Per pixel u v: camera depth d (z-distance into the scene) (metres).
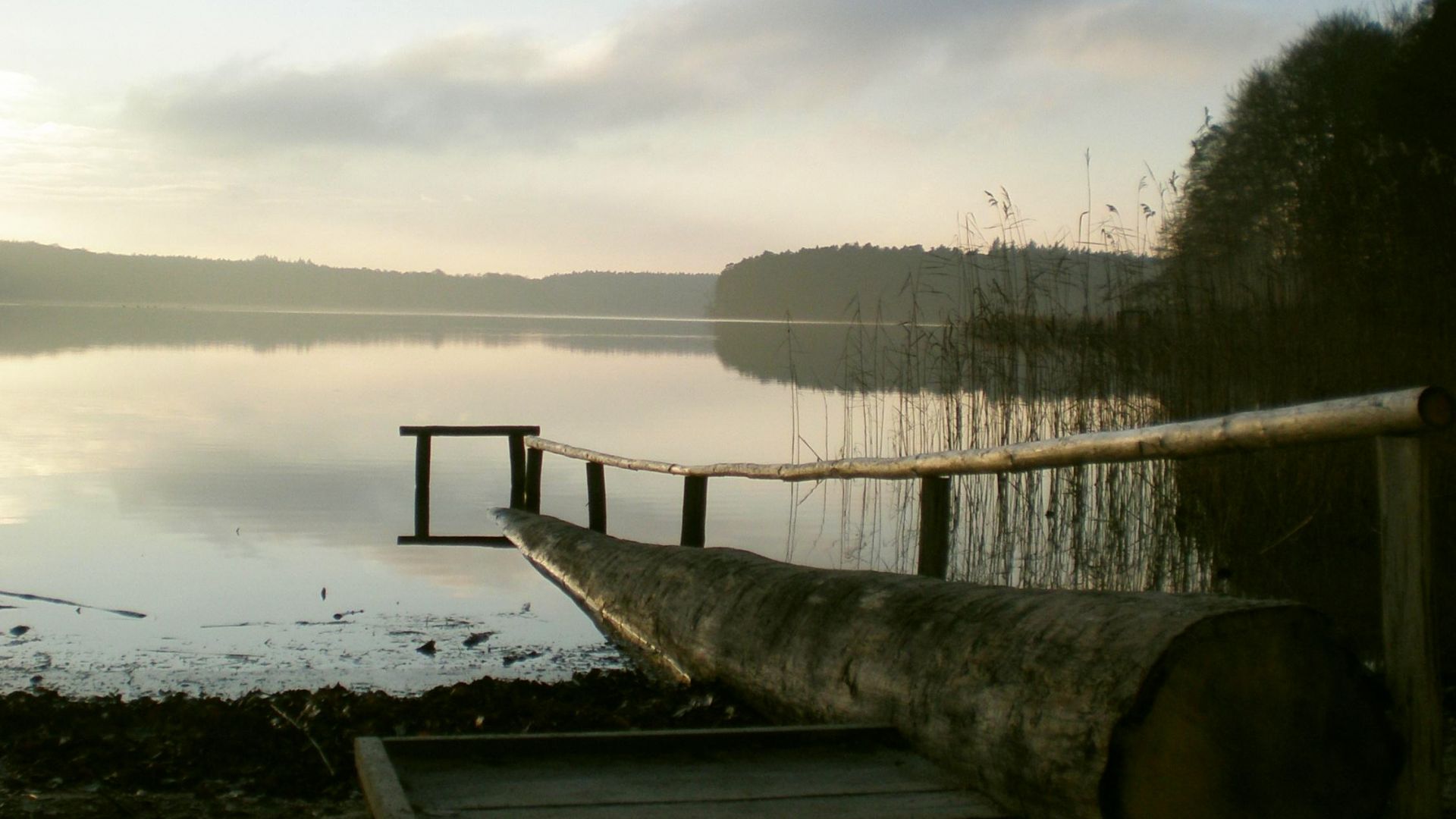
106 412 21.27
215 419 20.42
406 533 11.03
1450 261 17.41
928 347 10.28
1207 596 2.88
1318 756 2.65
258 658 6.68
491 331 85.06
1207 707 2.63
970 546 7.97
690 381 31.12
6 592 8.30
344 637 7.18
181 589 8.54
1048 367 9.12
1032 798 2.81
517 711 4.90
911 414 10.34
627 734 3.17
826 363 38.69
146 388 26.69
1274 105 22.23
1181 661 2.63
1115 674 2.69
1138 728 2.62
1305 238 18.27
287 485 13.69
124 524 11.07
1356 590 7.18
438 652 6.84
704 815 2.73
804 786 2.97
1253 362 9.16
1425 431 2.36
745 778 3.02
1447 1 21.56
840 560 9.28
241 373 32.78
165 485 13.40
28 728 4.86
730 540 10.25
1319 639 2.67
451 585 8.78
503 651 6.84
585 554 8.32
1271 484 8.02
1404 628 2.47
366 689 6.00
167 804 3.88
